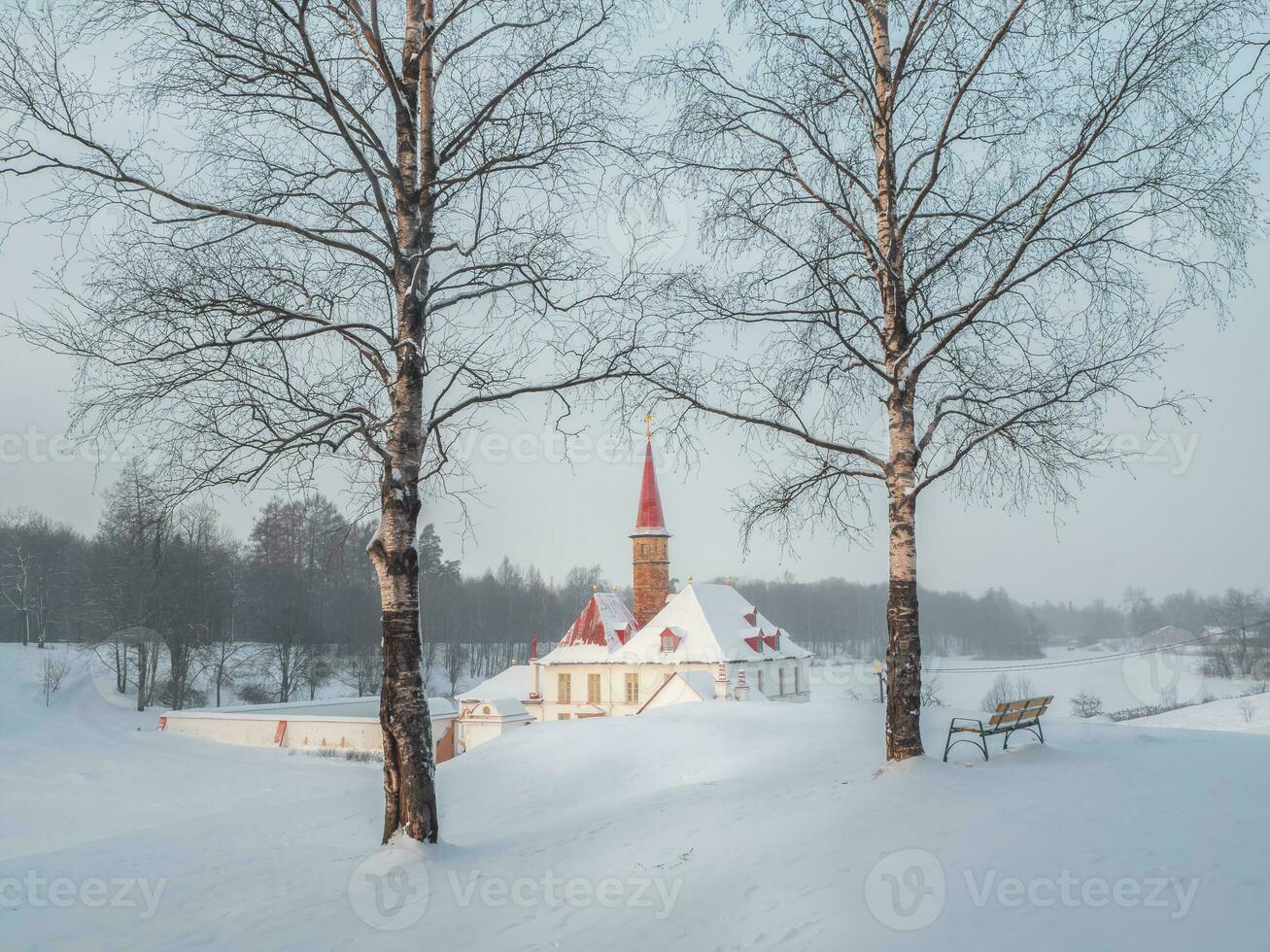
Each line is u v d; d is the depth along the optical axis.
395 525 10.74
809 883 7.49
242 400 10.02
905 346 12.80
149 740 49.03
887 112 12.67
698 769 18.30
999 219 12.09
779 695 54.72
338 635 73.81
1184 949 5.05
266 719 49.44
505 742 23.70
